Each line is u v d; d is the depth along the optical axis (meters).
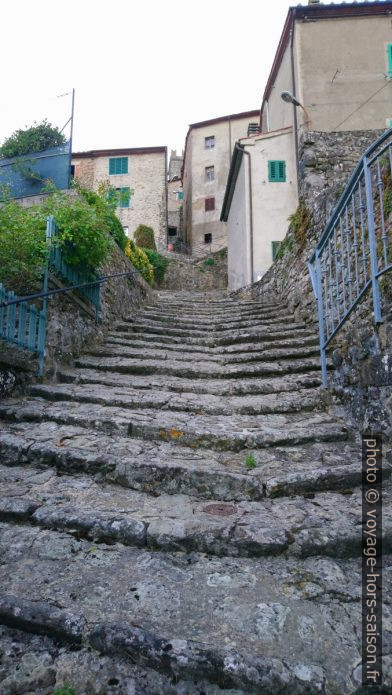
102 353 5.07
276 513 2.10
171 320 7.23
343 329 3.43
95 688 1.24
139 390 3.98
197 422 3.23
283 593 1.58
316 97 10.77
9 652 1.35
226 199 14.79
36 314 3.87
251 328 6.17
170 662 1.27
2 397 3.46
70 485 2.38
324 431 3.01
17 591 1.55
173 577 1.66
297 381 4.04
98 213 4.79
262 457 2.75
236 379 4.36
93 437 2.92
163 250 20.62
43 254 4.01
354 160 9.79
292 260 6.86
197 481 2.37
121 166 21.47
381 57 10.84
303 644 1.33
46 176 7.71
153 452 2.74
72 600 1.51
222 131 24.00
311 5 10.76
